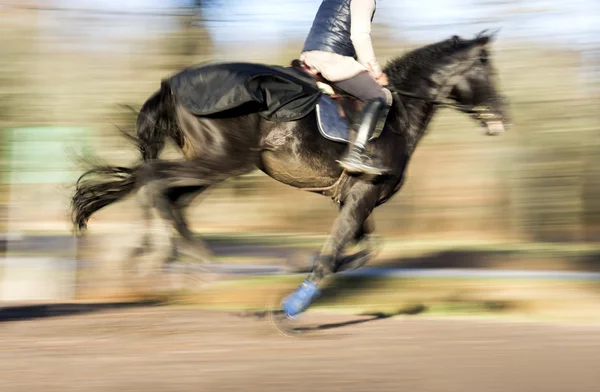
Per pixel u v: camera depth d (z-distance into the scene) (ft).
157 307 24.72
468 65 22.11
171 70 40.78
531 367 16.40
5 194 40.01
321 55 20.20
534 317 23.25
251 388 14.48
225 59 43.09
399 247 46.60
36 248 29.27
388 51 42.83
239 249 45.06
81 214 20.31
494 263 39.42
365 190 20.35
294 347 18.43
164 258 19.45
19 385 14.66
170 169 19.52
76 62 39.88
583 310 24.61
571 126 44.60
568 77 43.96
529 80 43.70
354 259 22.38
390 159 20.70
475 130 46.78
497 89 22.70
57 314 23.20
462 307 25.13
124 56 40.40
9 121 39.55
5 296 26.32
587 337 19.86
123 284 27.02
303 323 21.80
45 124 39.73
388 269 35.83
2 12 39.47
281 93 19.67
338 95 20.43
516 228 50.75
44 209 30.94
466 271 34.83
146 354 17.52
